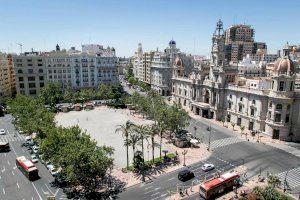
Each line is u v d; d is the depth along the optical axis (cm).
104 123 13025
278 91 9956
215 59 13338
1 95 17112
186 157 8562
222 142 10025
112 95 17212
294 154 8812
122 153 8988
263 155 8719
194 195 6297
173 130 10019
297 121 9956
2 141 10231
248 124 11625
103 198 6169
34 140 9675
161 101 14038
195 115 14388
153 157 8006
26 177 7156
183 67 17625
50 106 15550
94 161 5900
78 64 19200
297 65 16425
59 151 6306
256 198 5588
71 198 6162
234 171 7538
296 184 6844
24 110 10269
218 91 13012
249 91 11369
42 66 17975
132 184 6819
